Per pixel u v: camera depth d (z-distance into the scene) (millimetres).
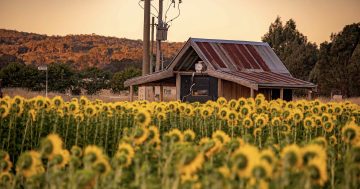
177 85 30359
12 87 52812
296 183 7340
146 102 19906
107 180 7828
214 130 16672
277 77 29062
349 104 20719
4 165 8992
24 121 15031
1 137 14320
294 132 15398
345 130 10000
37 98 15969
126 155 8516
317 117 14812
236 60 29953
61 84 53438
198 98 29688
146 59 35031
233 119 15641
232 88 29219
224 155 9102
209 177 7094
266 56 31297
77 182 7309
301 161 6949
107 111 16625
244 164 6703
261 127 14945
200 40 29844
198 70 29188
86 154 7840
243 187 7078
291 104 19828
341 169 10469
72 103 15781
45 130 15227
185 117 17484
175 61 29844
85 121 16094
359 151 7938
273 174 7090
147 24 35062
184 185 7379
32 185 8312
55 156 8266
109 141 15406
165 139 9250
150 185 7746
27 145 14438
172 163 8625
